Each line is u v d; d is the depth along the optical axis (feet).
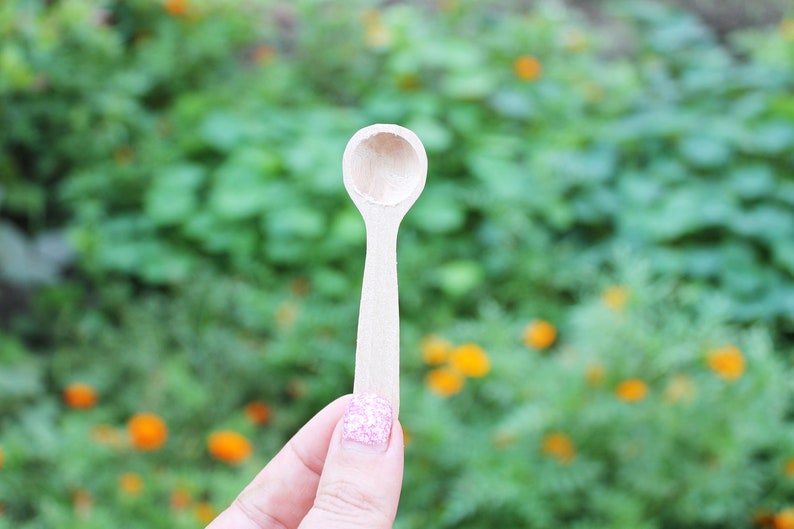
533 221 11.71
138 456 7.55
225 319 9.98
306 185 11.50
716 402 7.57
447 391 7.83
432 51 13.14
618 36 16.51
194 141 12.12
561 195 11.80
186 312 9.93
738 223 11.19
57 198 12.07
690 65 14.80
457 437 7.58
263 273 10.74
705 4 17.22
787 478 7.48
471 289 10.67
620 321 7.86
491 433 7.69
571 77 13.70
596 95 13.62
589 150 12.49
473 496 6.91
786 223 11.34
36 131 11.62
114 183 11.68
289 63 14.21
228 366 9.05
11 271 10.48
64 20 11.59
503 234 11.12
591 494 7.19
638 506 6.96
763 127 12.29
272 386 9.05
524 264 10.77
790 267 10.80
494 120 13.07
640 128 12.50
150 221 11.51
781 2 17.04
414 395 7.98
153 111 13.20
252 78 13.52
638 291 8.37
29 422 7.93
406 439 7.48
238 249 11.14
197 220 11.38
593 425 7.34
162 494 7.17
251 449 8.01
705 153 12.02
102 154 11.80
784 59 14.23
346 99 13.83
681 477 7.13
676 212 11.51
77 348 9.81
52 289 10.41
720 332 8.25
